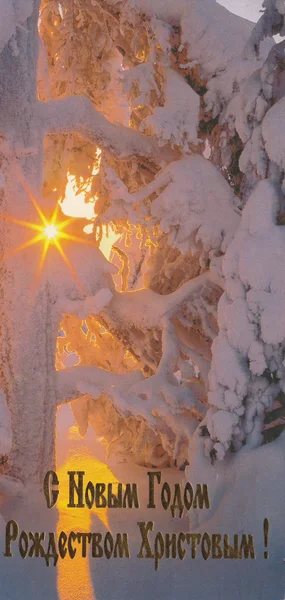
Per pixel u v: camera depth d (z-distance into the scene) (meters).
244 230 6.23
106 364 8.72
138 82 7.23
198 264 7.68
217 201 6.91
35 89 6.90
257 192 6.19
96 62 8.40
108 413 8.41
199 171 6.96
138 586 5.18
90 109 7.23
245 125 6.43
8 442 6.09
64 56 8.38
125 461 8.68
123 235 8.85
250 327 6.08
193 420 7.05
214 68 7.24
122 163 8.09
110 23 7.95
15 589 5.09
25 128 6.82
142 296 7.46
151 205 7.00
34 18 6.88
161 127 6.82
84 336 8.73
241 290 6.15
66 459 8.76
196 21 7.24
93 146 8.51
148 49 7.84
